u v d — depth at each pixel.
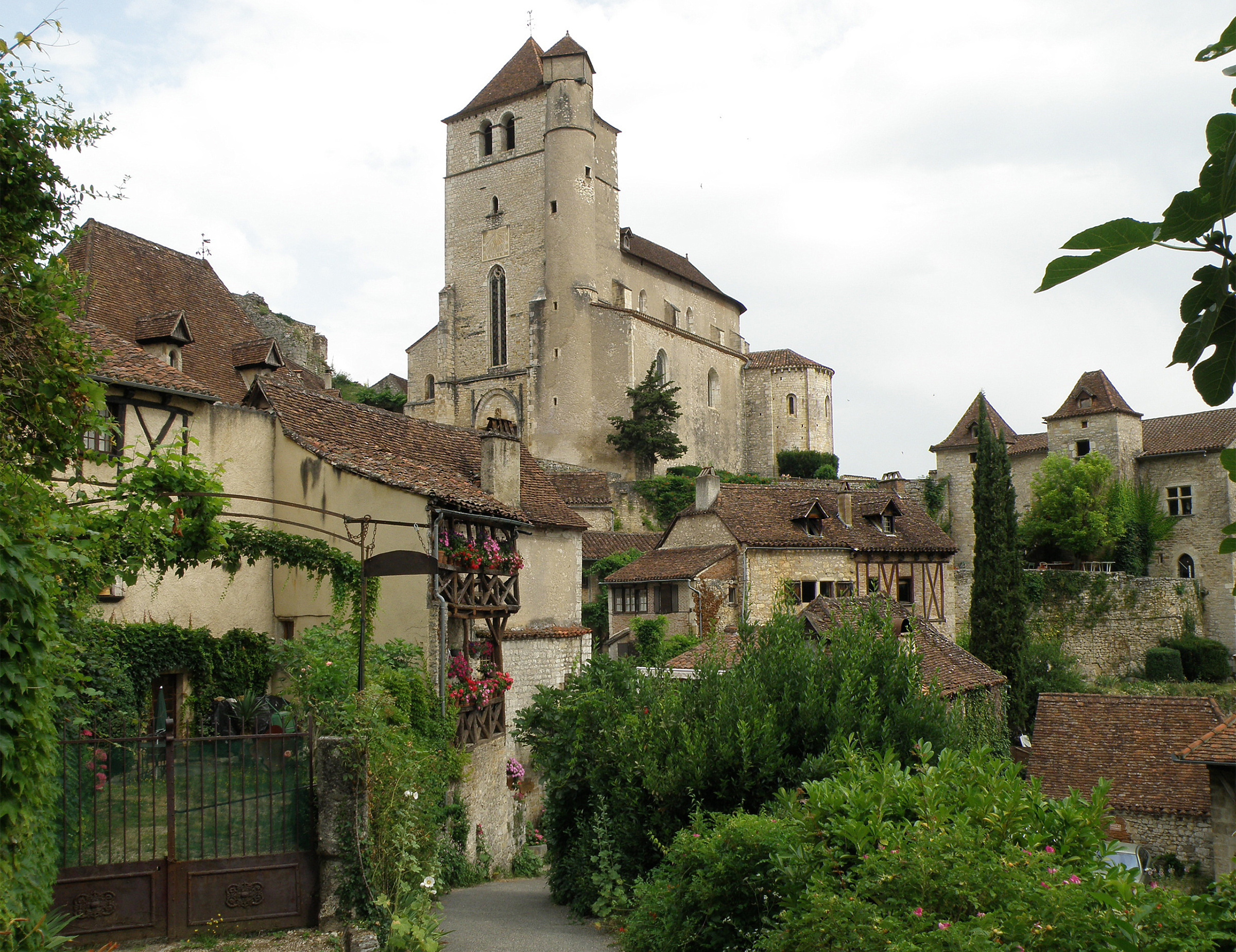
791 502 37.78
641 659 26.52
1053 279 2.68
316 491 17.50
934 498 53.91
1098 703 23.17
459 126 66.06
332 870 10.18
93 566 9.80
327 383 51.53
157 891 9.68
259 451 17.97
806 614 25.08
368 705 11.00
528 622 22.84
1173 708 22.38
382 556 13.23
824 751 12.20
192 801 11.92
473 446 22.50
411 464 18.70
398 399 65.62
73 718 11.48
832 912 6.96
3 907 6.11
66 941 7.75
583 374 59.88
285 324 49.31
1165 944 5.77
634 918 10.23
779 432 71.06
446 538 16.77
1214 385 2.74
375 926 9.90
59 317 9.32
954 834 7.41
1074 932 6.06
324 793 10.31
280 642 17.31
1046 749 22.56
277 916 10.02
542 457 59.94
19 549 6.36
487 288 64.06
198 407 17.06
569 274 60.56
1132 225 2.53
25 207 8.84
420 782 12.24
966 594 48.84
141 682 15.06
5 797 6.34
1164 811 19.55
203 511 12.05
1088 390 51.00
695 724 12.70
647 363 61.12
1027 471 53.47
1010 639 34.84
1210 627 47.66
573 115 61.56
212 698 16.06
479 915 12.84
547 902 14.16
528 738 15.74
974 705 23.30
